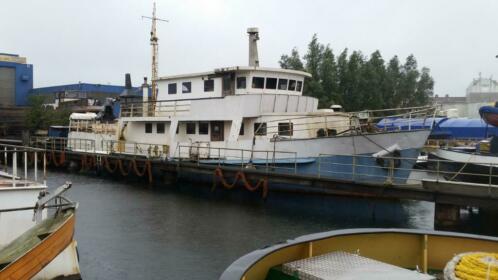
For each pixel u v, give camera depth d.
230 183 22.05
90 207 19.69
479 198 14.23
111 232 15.44
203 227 16.14
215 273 11.55
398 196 16.02
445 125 39.88
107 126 33.25
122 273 11.55
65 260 9.82
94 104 58.59
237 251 13.33
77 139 34.75
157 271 11.70
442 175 23.08
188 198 21.86
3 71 64.81
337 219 17.50
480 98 75.88
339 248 5.34
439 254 5.45
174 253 13.16
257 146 21.25
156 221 17.03
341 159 19.12
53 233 9.24
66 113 53.47
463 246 5.39
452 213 14.97
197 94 24.88
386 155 18.53
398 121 26.52
